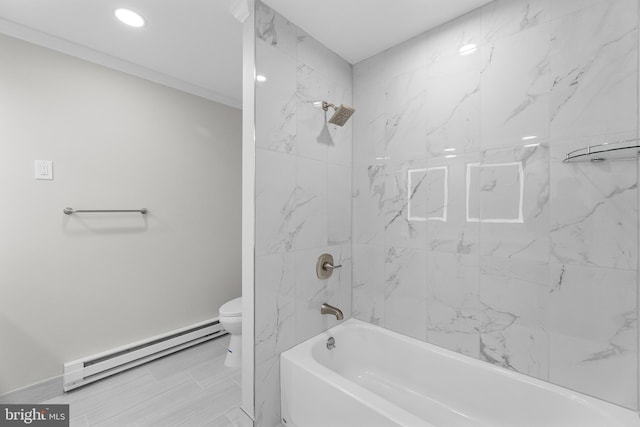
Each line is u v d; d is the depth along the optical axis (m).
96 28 1.72
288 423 1.54
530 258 1.33
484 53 1.45
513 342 1.39
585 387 1.21
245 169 1.49
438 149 1.62
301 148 1.68
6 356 1.67
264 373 1.50
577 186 1.21
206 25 1.70
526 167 1.33
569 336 1.24
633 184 1.10
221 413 1.64
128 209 2.14
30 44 1.73
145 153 2.23
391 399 1.65
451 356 1.54
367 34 1.71
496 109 1.41
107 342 2.04
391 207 1.84
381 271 1.90
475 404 1.45
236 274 2.87
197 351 2.38
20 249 1.71
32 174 1.74
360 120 2.00
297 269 1.67
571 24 1.21
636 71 1.08
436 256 1.64
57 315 1.83
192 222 2.53
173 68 2.21
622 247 1.12
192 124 2.52
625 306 1.12
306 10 1.51
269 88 1.49
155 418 1.60
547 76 1.27
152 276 2.28
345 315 2.01
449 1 1.42
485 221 1.46
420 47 1.69
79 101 1.91
